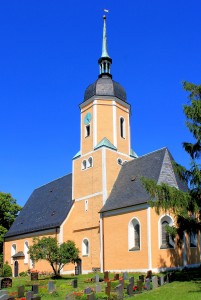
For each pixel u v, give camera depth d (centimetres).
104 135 4694
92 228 4412
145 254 3597
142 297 2228
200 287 2425
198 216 2633
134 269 3675
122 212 3978
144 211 3716
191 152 2650
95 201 4456
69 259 4028
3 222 6500
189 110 2605
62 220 4703
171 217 3666
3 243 6138
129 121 4981
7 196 6575
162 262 3550
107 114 4759
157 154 4303
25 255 5397
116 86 4919
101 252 4109
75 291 2603
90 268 4297
